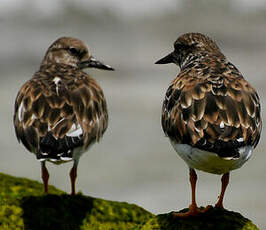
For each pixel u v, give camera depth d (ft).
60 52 34.58
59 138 27.63
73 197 30.14
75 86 29.71
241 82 27.30
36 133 27.84
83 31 93.97
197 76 27.55
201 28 97.50
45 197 29.76
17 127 29.66
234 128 25.35
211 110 25.76
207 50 32.14
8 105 68.18
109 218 29.68
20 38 88.58
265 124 64.34
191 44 32.58
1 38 88.17
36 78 30.58
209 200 52.60
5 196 30.53
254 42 92.73
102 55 85.10
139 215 30.27
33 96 28.89
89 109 29.35
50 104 28.53
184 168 58.23
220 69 28.25
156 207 51.52
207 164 25.58
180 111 26.45
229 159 24.64
